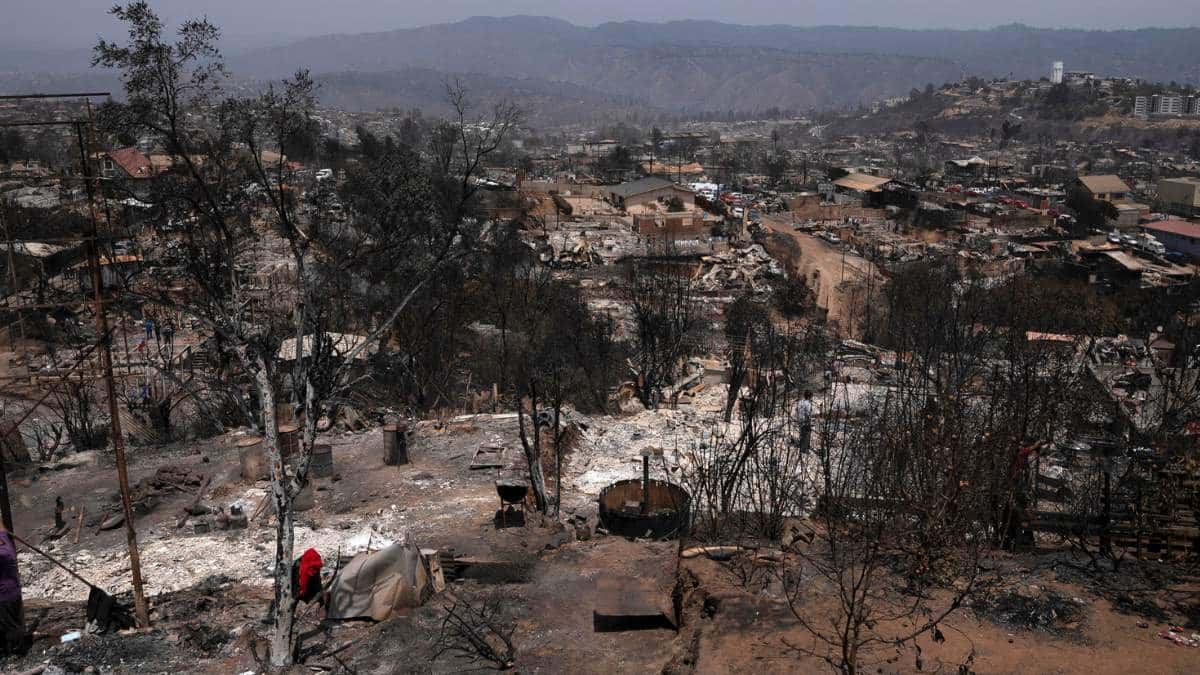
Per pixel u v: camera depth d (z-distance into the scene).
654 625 13.18
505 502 20.81
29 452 27.73
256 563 18.44
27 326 30.69
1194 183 131.88
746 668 10.81
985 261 94.88
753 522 17.56
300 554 18.56
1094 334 46.56
